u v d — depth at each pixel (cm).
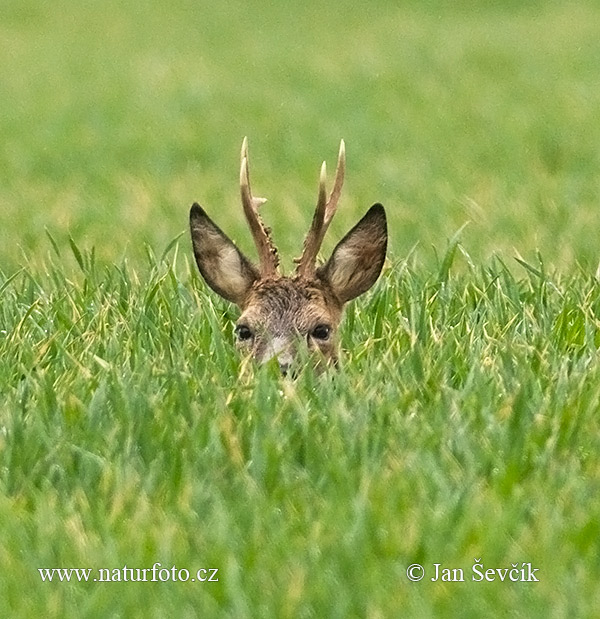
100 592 825
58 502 953
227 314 1341
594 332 1273
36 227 1984
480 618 809
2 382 1145
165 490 956
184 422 1036
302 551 871
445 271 1449
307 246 1304
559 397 1077
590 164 2564
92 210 2112
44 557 870
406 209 2067
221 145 2869
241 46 4706
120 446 1016
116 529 906
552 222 1908
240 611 805
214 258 1311
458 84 3684
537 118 3106
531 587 838
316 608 818
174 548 877
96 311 1336
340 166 1355
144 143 2895
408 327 1264
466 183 2353
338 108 3347
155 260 1526
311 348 1235
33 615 817
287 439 1012
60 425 1045
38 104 3472
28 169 2612
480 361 1155
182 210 2103
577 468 977
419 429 1023
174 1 6244
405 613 804
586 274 1474
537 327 1264
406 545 871
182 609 817
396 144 2847
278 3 6088
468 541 877
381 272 1402
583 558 866
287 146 2833
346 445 1005
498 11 5594
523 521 919
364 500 905
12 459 997
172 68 4144
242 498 945
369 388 1093
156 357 1173
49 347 1216
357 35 4925
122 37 5028
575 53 4209
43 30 5256
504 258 1662
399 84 3716
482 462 983
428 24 5234
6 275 1609
